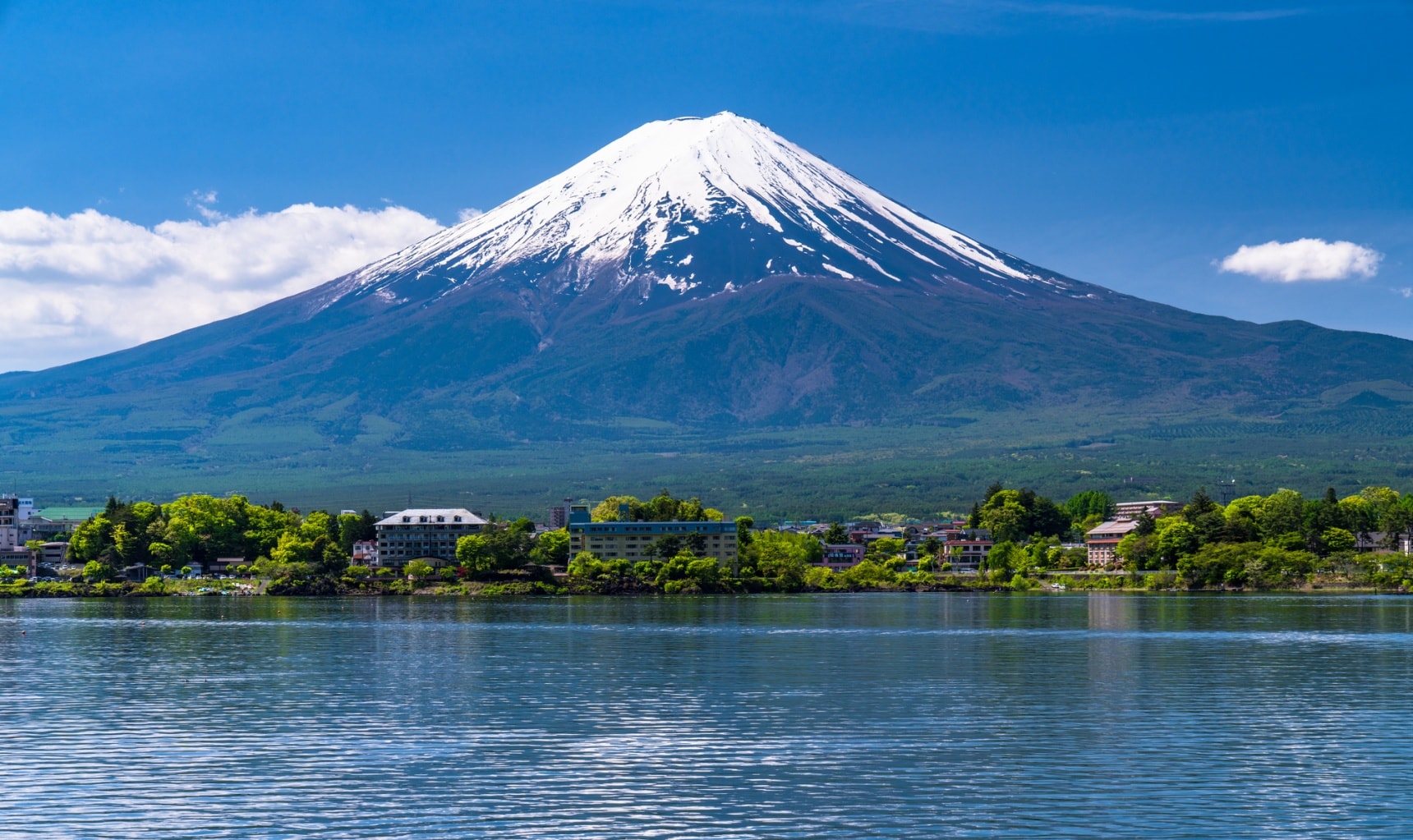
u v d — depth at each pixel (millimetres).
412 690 149750
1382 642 196500
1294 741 119375
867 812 96250
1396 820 93812
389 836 91062
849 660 176250
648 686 152625
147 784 103938
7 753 114938
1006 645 194125
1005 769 108875
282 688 151250
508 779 105438
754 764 110750
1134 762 110938
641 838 90438
